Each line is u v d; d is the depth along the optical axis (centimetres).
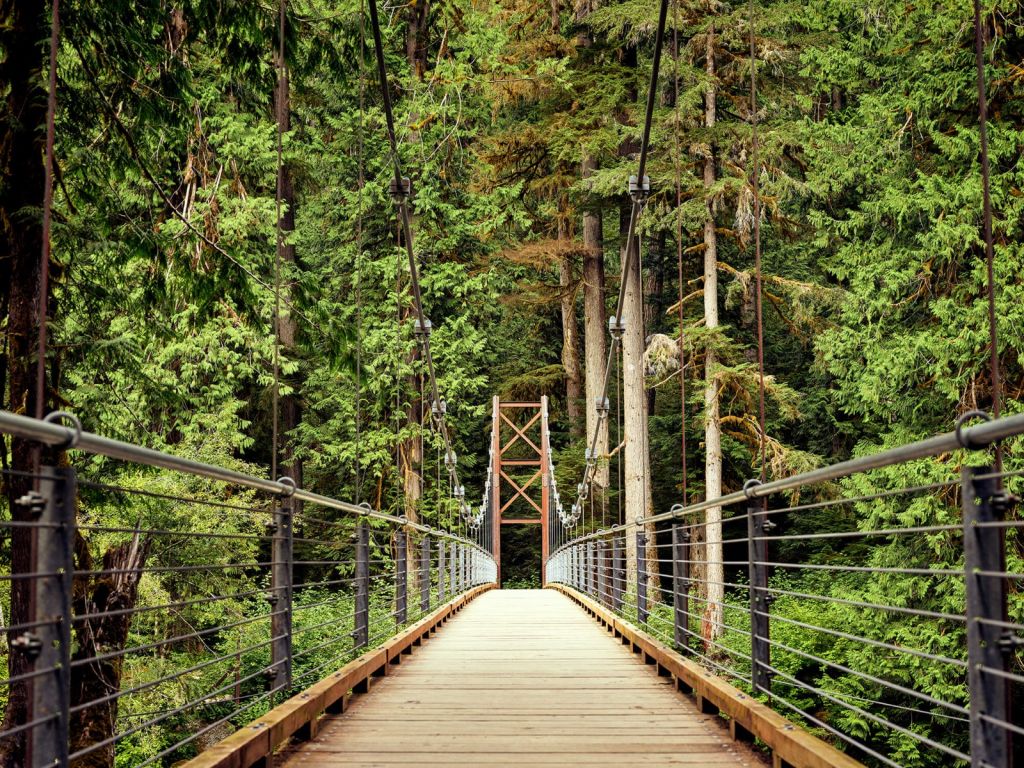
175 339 983
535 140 2597
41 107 735
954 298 1458
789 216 2420
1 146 740
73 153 830
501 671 830
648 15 2192
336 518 2742
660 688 732
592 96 2458
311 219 2778
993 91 1454
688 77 2214
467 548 1972
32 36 742
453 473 2273
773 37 2228
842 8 1845
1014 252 1379
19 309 736
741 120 2286
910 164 1598
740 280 2198
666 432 2912
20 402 729
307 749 516
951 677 1350
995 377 459
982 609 270
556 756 497
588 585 1625
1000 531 272
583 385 3597
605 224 3344
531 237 3030
